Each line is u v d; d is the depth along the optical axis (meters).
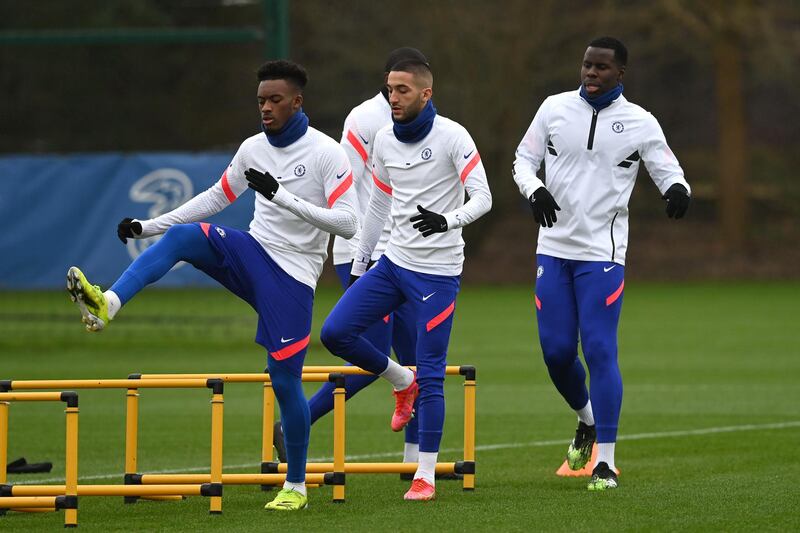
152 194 67.44
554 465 33.28
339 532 23.11
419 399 27.42
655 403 47.03
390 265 27.83
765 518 24.45
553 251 29.70
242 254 25.34
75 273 22.52
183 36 67.25
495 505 26.12
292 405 25.73
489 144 128.12
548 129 30.00
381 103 32.06
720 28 131.12
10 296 104.56
